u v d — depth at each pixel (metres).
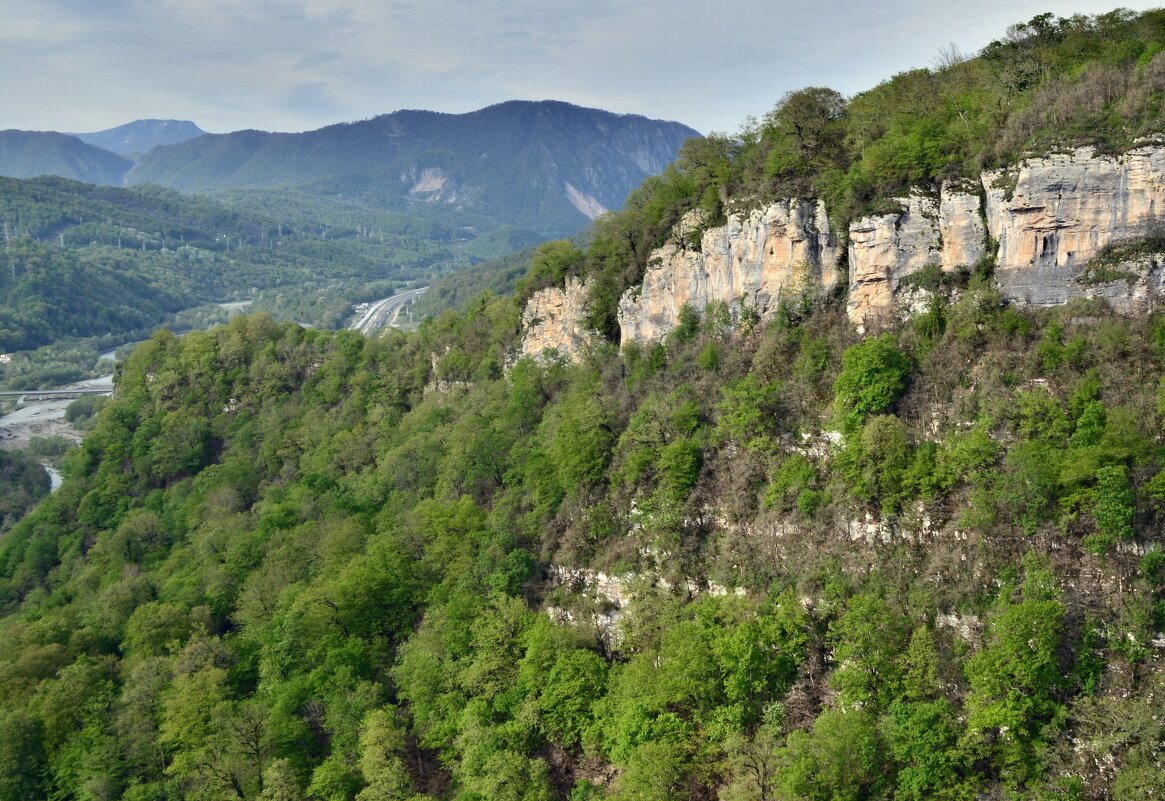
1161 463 55.00
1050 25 78.75
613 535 77.56
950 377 66.31
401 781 63.44
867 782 52.03
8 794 74.50
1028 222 66.62
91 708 81.62
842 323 76.38
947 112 77.69
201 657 83.94
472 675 70.44
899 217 72.69
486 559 82.19
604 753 63.69
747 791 52.69
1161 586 52.75
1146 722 47.91
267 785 64.69
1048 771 49.28
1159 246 62.75
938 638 56.41
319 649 80.75
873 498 63.34
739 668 59.28
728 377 81.38
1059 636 52.41
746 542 68.25
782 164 81.81
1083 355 62.44
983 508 57.88
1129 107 64.56
